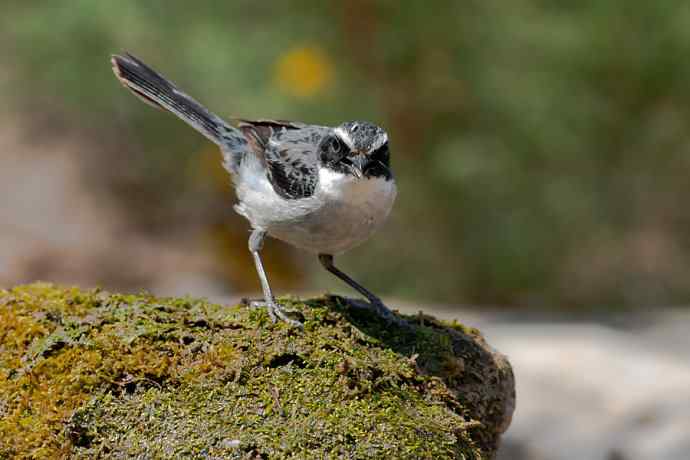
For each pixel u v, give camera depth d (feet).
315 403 20.38
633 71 48.67
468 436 21.62
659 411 35.37
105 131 60.95
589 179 51.16
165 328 21.58
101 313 22.29
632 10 47.52
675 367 37.81
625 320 46.70
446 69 47.73
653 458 33.68
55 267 52.44
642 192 53.01
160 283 53.16
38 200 57.16
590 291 53.06
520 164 48.96
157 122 57.93
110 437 19.75
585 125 48.29
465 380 22.98
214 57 47.26
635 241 53.93
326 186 24.32
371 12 47.37
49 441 19.75
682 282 53.57
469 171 47.42
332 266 25.85
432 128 48.65
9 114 62.13
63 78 53.21
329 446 19.70
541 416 35.83
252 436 19.58
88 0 49.24
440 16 47.09
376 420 20.27
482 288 51.26
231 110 46.68
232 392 20.35
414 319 24.75
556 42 47.03
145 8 49.52
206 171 57.47
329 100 46.70
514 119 47.78
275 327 22.06
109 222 56.34
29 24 51.44
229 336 21.63
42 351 21.11
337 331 22.54
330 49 48.08
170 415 19.90
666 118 50.67
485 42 47.60
